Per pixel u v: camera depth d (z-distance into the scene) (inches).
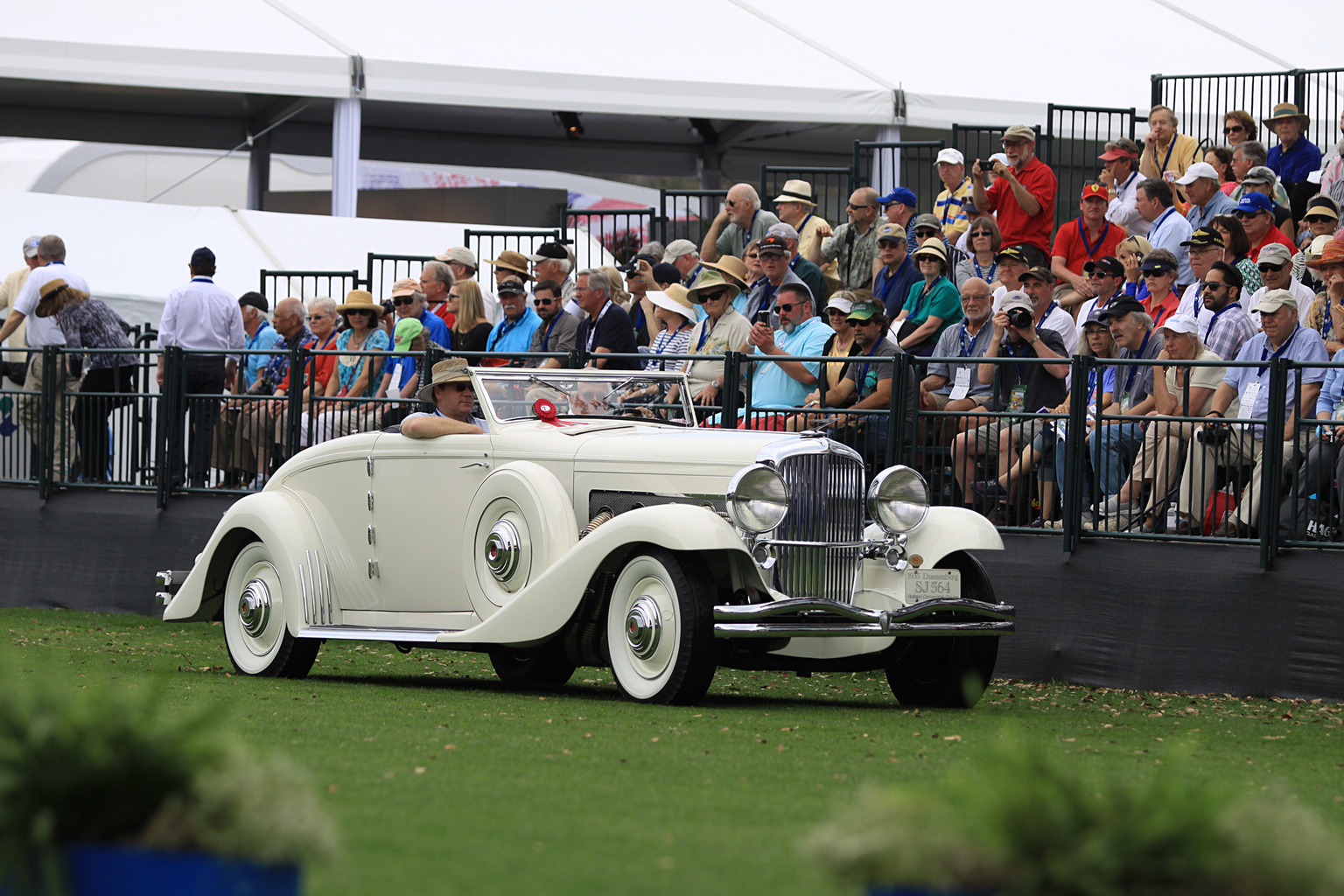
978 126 2204.7
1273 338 1275.8
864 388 1424.7
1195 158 2027.6
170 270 2501.2
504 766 688.4
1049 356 1421.0
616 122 3137.3
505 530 1063.6
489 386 1149.1
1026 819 325.1
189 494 1802.4
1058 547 1299.2
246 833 337.4
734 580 1021.2
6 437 1956.2
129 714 359.9
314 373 1672.0
